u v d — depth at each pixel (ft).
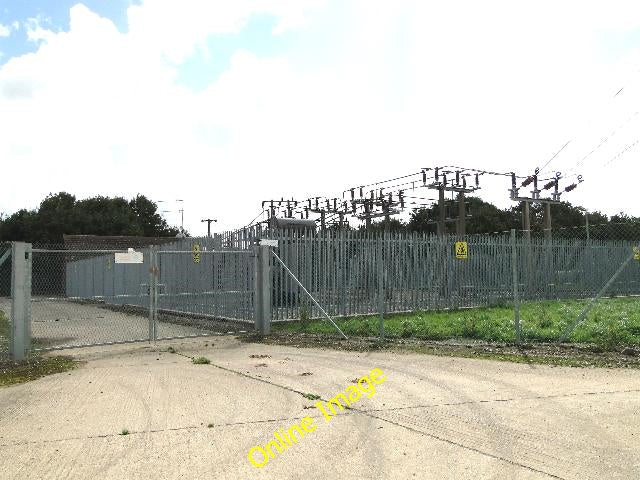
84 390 26.43
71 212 204.85
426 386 25.68
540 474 14.96
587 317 47.09
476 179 100.27
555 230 158.20
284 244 49.93
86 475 15.65
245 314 51.62
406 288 58.23
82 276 102.53
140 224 235.40
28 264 36.06
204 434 19.20
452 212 117.29
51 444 18.37
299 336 43.98
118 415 21.80
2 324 56.54
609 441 17.40
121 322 61.21
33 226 192.95
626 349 32.94
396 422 20.08
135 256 41.68
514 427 19.07
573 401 22.27
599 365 29.60
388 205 114.93
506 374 27.89
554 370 28.53
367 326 46.09
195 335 44.16
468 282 63.87
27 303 35.88
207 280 59.82
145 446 18.03
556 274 74.59
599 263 79.87
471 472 15.24
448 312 57.93
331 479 15.06
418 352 35.22
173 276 68.23
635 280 84.38
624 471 15.01
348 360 33.19
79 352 38.68
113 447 17.99
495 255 67.15
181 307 65.51
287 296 49.52
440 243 61.72
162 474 15.65
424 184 99.71
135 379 28.76
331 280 52.54
